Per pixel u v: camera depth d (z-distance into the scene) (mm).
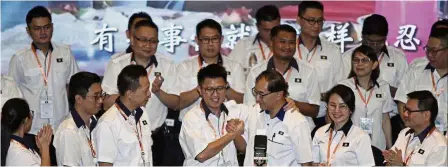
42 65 7055
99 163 5367
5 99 6629
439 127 6777
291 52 6520
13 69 7047
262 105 5508
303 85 6652
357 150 5668
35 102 7020
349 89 5676
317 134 5852
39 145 5445
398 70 7332
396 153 5594
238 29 7879
